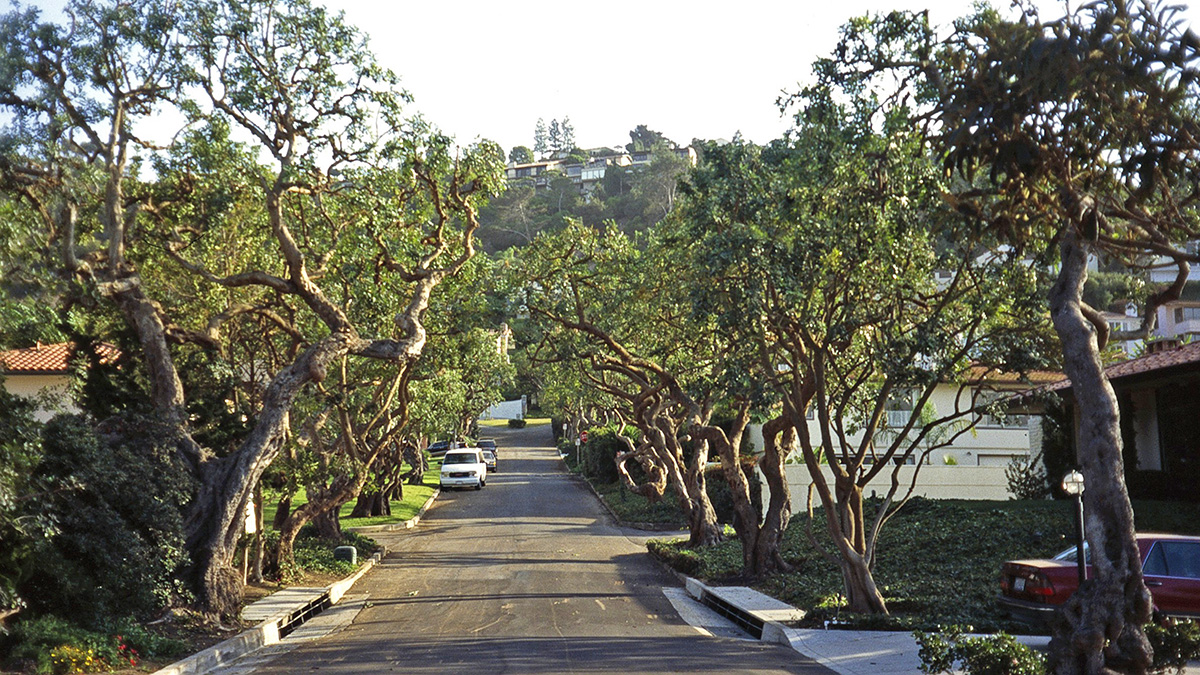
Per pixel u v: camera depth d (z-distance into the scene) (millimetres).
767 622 16359
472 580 24141
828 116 13820
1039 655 9406
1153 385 24922
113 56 17625
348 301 22641
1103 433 9461
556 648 14211
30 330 15555
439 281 22859
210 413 19719
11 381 29594
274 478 22328
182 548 16672
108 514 14602
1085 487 9531
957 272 15844
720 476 39656
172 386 18188
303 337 22031
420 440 62000
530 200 154250
